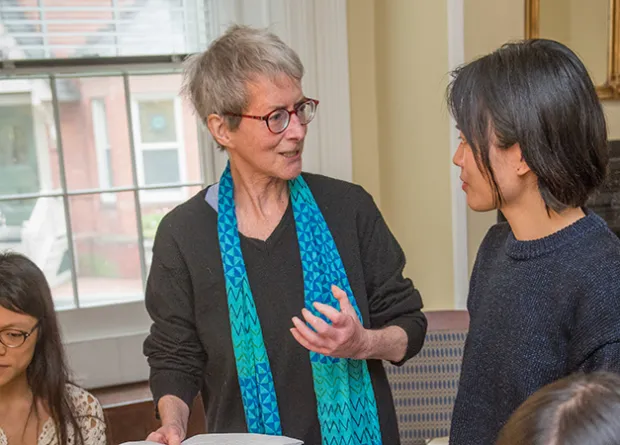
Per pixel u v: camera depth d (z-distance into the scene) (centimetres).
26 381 129
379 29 219
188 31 212
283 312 120
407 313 127
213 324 123
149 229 219
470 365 103
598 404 58
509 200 95
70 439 133
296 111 114
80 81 206
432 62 196
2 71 197
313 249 122
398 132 216
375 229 128
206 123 121
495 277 100
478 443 101
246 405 119
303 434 120
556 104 87
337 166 217
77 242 212
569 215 94
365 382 124
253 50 112
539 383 92
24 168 204
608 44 204
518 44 94
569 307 90
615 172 200
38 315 124
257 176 123
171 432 109
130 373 213
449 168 198
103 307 214
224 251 122
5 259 126
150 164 216
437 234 207
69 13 201
